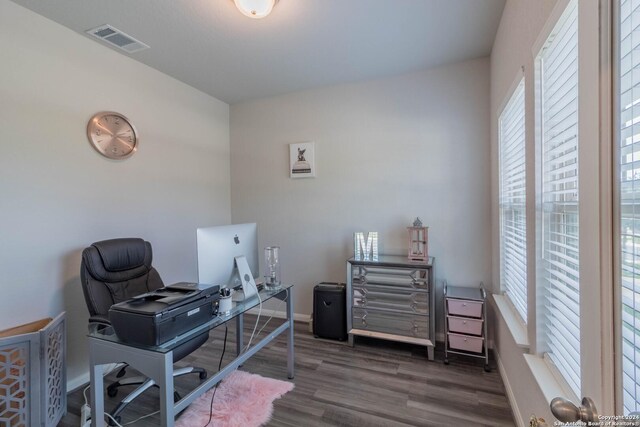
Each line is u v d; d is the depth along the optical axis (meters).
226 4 1.97
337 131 3.33
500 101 2.25
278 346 2.84
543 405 1.24
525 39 1.52
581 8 0.70
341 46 2.51
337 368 2.42
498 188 2.40
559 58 1.19
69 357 2.18
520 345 1.54
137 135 2.71
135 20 2.13
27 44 1.97
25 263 1.96
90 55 2.36
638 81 0.58
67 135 2.20
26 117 1.97
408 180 3.05
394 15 2.11
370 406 1.95
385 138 3.13
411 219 3.04
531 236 1.46
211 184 3.60
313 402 1.99
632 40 0.59
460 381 2.22
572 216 1.12
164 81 3.01
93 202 2.37
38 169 2.03
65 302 2.17
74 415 1.91
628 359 0.60
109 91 2.50
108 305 2.01
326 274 3.43
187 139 3.28
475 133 2.80
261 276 3.69
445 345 2.53
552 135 1.28
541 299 1.39
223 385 2.18
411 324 2.66
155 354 1.28
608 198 0.62
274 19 2.14
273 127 3.64
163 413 1.27
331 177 3.37
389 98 3.10
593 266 0.66
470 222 2.83
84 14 2.05
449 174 2.90
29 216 1.98
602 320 0.63
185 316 1.44
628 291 0.60
